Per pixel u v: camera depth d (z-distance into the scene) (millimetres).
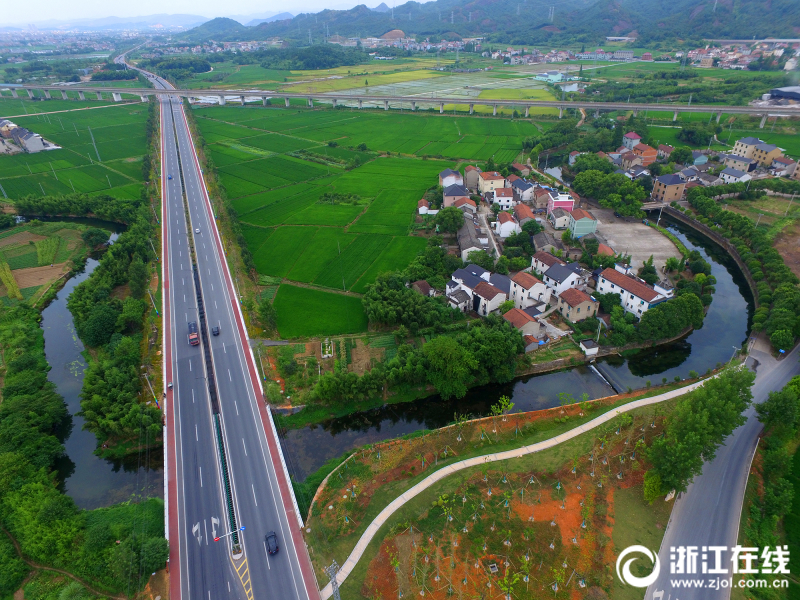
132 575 70500
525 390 111688
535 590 67875
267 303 128250
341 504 82062
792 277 138625
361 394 105500
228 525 78875
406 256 164625
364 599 67875
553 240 164125
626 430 94125
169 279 153000
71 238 186125
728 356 120875
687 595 67375
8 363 114188
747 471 85438
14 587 71312
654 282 140250
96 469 94125
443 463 89250
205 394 106750
